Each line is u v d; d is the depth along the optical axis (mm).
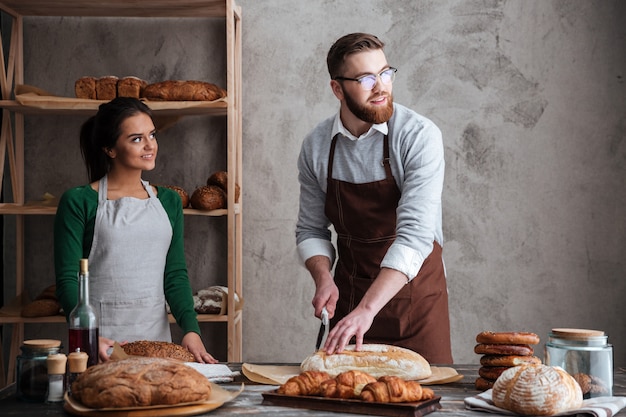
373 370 1914
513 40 3809
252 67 3871
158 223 2764
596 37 3793
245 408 1645
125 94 3486
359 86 2408
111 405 1552
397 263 2320
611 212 3805
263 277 3885
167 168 3896
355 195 2678
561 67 3801
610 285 3816
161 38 3881
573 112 3805
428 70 3824
